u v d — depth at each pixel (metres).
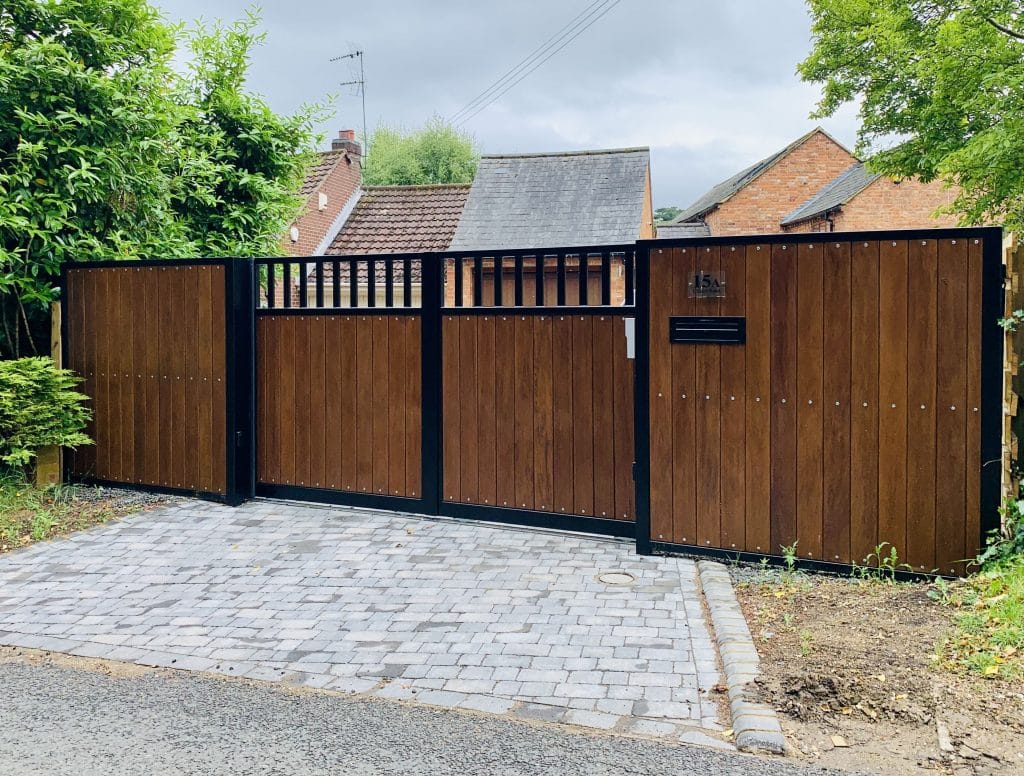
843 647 4.26
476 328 7.06
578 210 21.41
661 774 3.18
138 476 8.34
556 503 6.83
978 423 5.32
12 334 8.99
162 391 8.17
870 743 3.39
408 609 5.11
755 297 5.84
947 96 12.12
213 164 10.41
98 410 8.52
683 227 41.12
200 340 7.95
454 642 4.58
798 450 5.77
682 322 6.05
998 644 4.12
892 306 5.49
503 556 6.21
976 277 5.29
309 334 7.77
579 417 6.71
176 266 8.04
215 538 6.74
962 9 11.84
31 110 8.52
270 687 4.04
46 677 4.19
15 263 8.56
